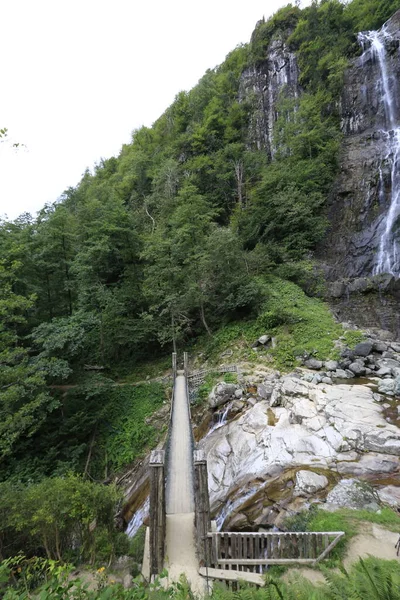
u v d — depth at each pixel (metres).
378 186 24.48
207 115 39.47
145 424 15.73
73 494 6.48
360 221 24.31
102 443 15.76
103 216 24.47
